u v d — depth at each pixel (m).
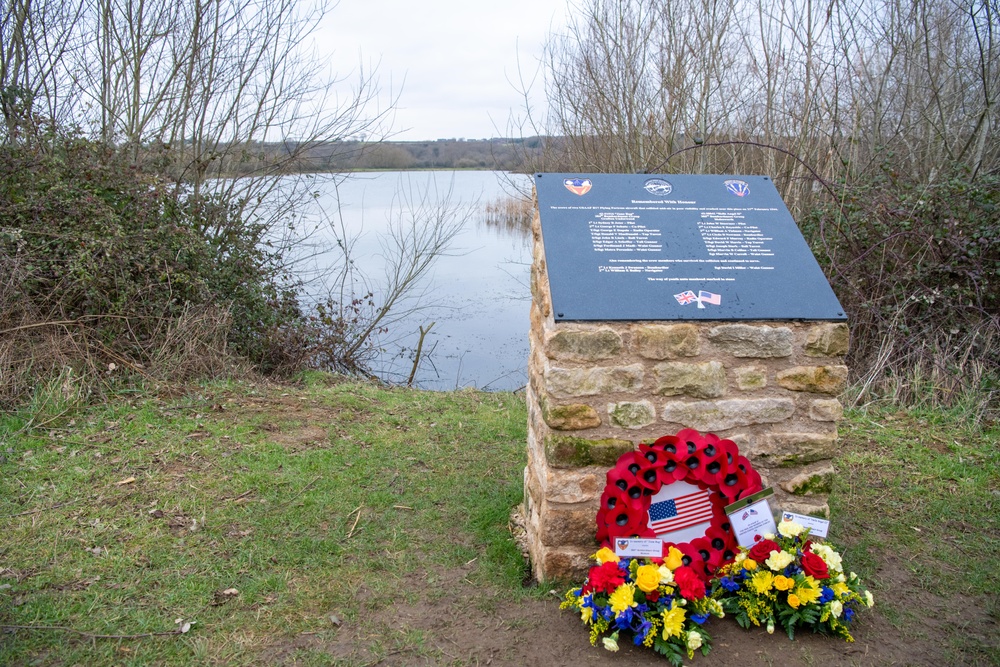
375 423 5.82
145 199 6.96
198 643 2.96
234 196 8.84
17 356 5.75
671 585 2.94
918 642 3.04
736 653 2.92
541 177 3.60
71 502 4.14
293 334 8.27
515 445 5.41
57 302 6.14
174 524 3.95
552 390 3.11
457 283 14.24
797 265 3.37
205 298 7.11
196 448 5.00
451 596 3.38
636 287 3.20
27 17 7.96
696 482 3.12
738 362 3.22
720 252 3.38
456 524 4.12
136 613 3.14
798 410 3.28
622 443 3.17
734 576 3.08
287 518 4.09
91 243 6.21
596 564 3.27
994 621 3.21
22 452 4.75
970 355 6.23
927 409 5.95
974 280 6.27
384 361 9.90
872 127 9.61
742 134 10.62
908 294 6.66
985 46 9.05
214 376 6.63
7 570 3.41
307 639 3.04
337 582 3.47
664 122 11.18
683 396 3.19
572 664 2.88
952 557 3.76
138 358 6.50
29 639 2.94
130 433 5.18
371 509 4.27
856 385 6.40
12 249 6.21
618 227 3.41
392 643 3.03
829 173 8.62
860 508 4.34
